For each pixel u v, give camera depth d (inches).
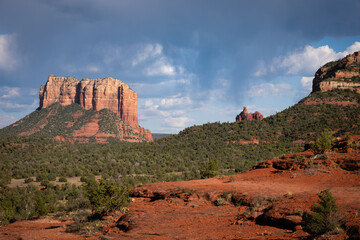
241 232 508.1
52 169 3932.1
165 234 544.7
